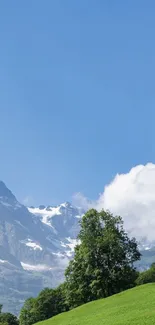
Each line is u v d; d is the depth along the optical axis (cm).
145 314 6322
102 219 12131
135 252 11894
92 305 8888
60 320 8325
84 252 11462
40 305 16650
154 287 8944
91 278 11512
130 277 11550
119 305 7969
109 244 11450
